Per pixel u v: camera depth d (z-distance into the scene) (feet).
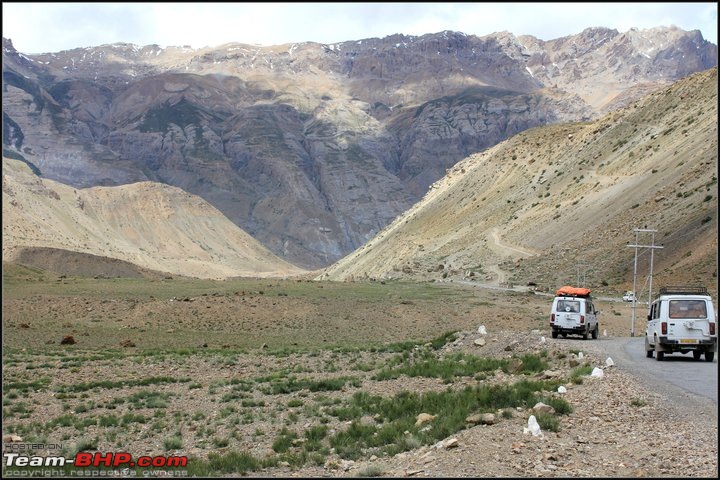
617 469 43.91
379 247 637.30
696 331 93.86
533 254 409.08
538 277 363.35
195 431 70.23
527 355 96.43
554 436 52.19
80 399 91.97
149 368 125.49
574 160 514.27
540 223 449.48
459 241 504.84
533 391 69.21
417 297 304.91
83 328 223.71
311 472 51.08
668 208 344.90
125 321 239.50
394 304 275.59
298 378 104.94
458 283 389.39
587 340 135.13
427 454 50.03
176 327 229.86
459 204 595.47
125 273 643.04
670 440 49.85
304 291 316.81
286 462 54.65
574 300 137.39
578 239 389.39
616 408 60.03
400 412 69.67
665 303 95.81
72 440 67.05
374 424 67.97
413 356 124.26
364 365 114.93
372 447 58.44
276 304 266.36
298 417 74.84
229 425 72.08
